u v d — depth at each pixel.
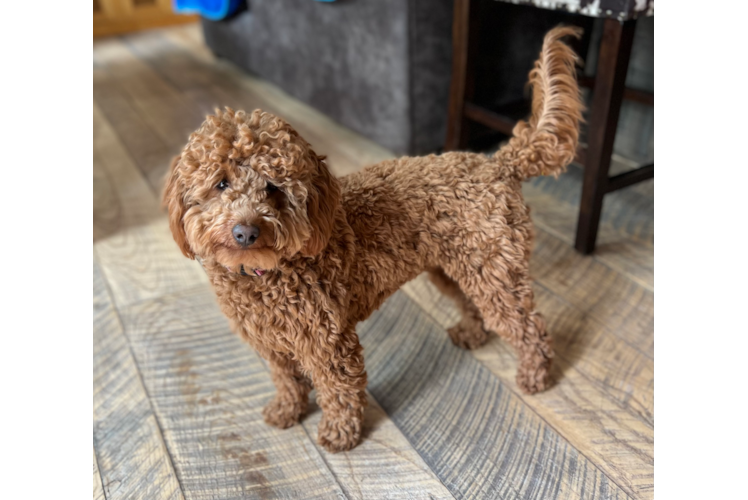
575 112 1.33
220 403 1.55
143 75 4.22
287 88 3.47
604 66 1.77
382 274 1.28
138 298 1.97
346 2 2.60
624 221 2.24
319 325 1.21
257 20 3.49
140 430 1.48
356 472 1.34
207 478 1.35
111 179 2.77
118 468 1.38
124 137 3.21
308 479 1.33
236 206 1.02
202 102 3.67
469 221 1.30
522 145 1.36
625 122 2.70
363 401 1.37
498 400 1.51
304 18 2.98
